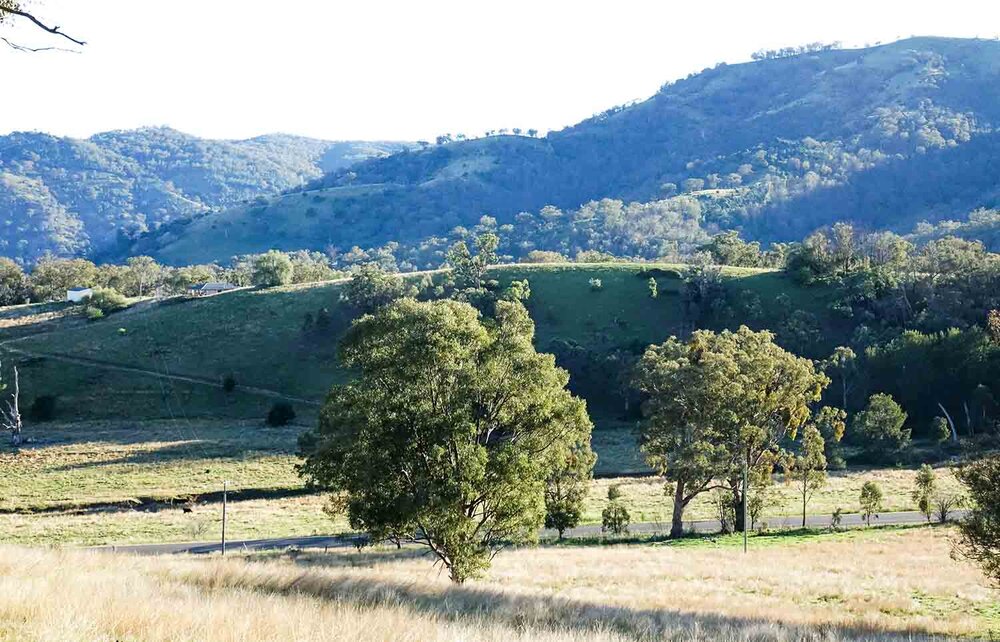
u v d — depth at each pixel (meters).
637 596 33.28
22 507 70.62
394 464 27.75
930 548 48.59
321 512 68.06
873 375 109.69
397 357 27.80
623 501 73.81
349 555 46.34
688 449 55.94
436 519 27.28
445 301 29.02
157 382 121.62
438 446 26.66
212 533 59.69
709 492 77.69
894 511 66.69
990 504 25.56
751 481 59.38
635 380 64.31
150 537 58.28
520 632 19.69
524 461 27.41
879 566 42.25
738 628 25.34
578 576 39.34
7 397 115.50
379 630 16.30
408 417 27.25
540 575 39.12
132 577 21.84
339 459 28.70
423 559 44.16
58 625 12.93
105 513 68.75
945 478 78.56
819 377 61.94
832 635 24.11
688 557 46.47
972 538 26.27
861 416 94.44
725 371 58.81
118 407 113.69
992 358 103.56
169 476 81.88
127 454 90.56
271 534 59.53
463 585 29.88
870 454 93.00
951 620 29.41
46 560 23.33
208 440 97.50
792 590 35.81
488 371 28.14
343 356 29.27
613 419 112.69
